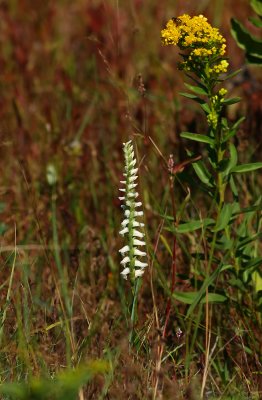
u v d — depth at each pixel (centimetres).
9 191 655
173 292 464
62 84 842
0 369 418
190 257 479
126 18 936
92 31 922
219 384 459
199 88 455
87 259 576
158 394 391
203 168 472
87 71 870
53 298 492
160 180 647
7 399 379
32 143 728
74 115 775
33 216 613
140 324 491
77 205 654
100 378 400
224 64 446
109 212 631
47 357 419
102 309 499
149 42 906
